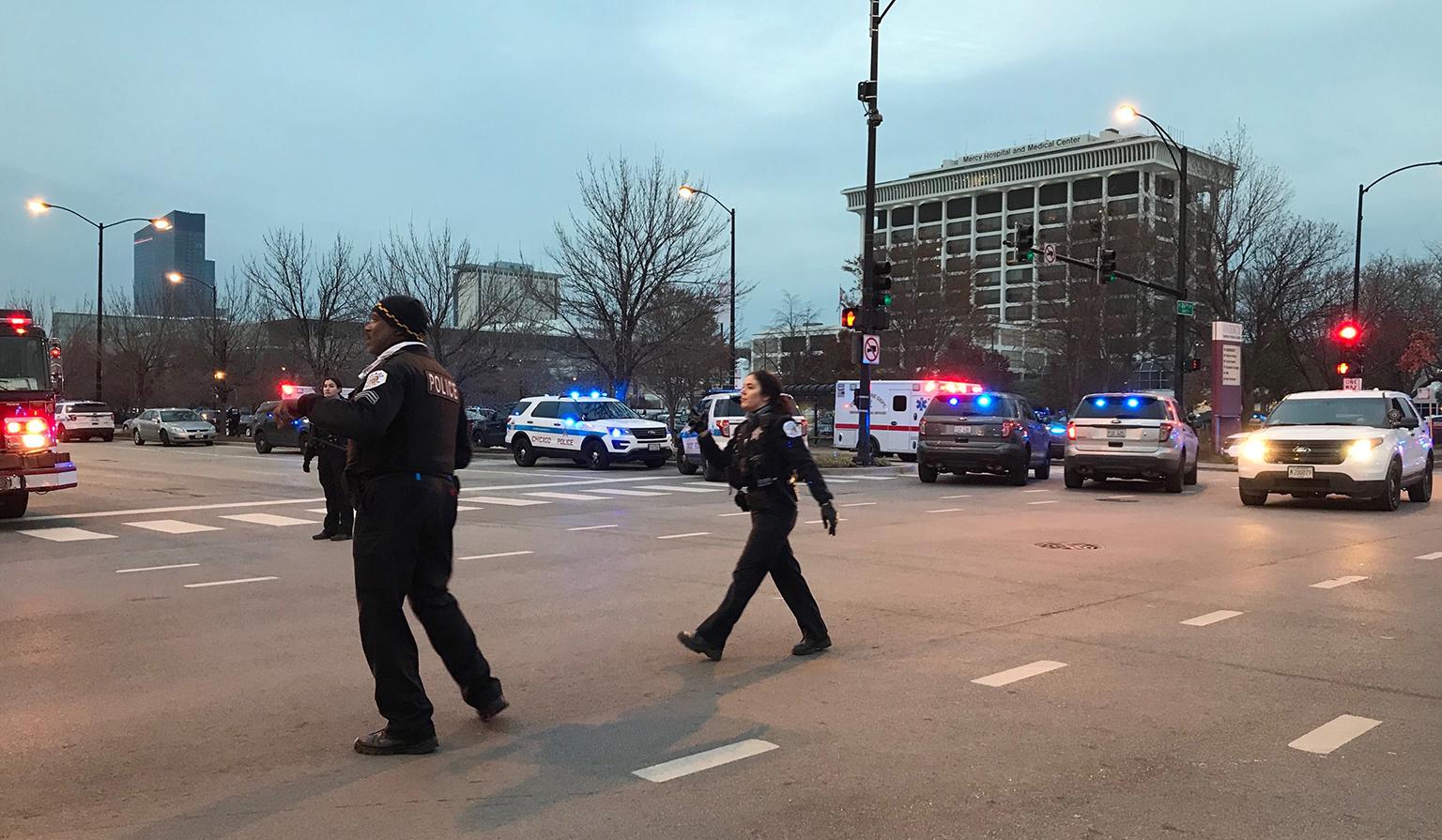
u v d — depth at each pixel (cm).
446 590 488
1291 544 1112
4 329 1302
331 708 520
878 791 404
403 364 450
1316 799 397
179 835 363
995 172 14325
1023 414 2038
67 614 750
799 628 685
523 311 3531
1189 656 620
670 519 1371
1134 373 5747
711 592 834
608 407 2608
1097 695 536
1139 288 4569
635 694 543
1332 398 1589
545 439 2608
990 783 413
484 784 414
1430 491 1661
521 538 1173
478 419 3578
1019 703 522
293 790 407
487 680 493
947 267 5644
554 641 664
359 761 441
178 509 1505
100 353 4638
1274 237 3509
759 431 611
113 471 2359
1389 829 369
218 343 4834
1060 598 804
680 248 3102
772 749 454
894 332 5219
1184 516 1399
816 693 543
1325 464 1456
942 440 1981
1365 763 436
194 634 683
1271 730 480
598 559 1010
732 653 630
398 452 450
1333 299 3728
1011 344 8169
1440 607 770
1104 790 405
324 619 731
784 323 5634
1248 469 1511
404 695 446
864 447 2538
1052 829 369
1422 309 4247
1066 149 13575
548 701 530
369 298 3784
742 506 627
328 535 1161
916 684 558
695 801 395
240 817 379
